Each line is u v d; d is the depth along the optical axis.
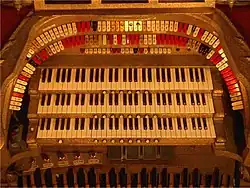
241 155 2.27
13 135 2.32
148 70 2.36
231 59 2.12
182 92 2.33
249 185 2.53
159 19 2.17
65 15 2.16
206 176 2.63
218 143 2.26
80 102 2.31
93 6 2.17
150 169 2.62
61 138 2.26
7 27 2.34
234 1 2.27
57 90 2.31
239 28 2.34
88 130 2.28
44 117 2.30
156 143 2.28
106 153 2.55
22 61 2.14
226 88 2.39
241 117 2.37
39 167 2.54
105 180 2.64
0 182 2.43
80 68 2.37
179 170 2.63
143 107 2.29
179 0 2.16
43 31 2.18
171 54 2.35
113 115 2.30
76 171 2.63
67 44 2.26
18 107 2.21
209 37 2.19
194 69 2.36
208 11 2.16
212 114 2.29
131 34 2.23
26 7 2.30
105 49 2.31
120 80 2.33
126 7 2.17
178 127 2.29
